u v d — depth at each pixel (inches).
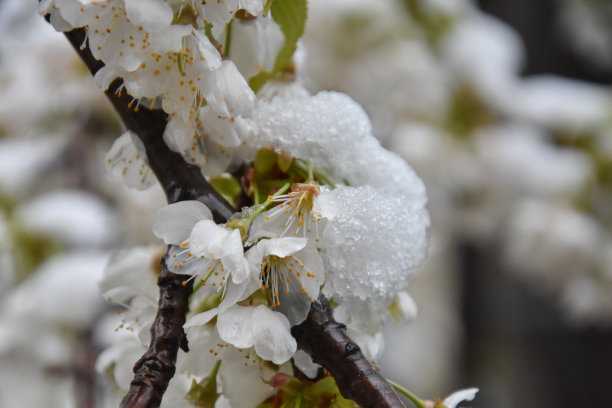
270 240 14.9
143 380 14.3
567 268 43.5
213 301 15.9
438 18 45.4
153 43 14.8
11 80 43.4
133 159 16.2
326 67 43.3
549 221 43.4
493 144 43.7
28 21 44.6
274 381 15.5
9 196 40.2
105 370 17.0
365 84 43.7
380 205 15.5
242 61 16.5
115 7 14.9
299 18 16.4
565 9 53.2
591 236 43.4
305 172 16.1
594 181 44.1
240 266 14.6
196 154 15.6
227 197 16.3
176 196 15.4
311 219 15.2
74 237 38.5
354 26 42.2
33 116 42.9
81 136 42.3
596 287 44.3
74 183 41.9
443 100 43.8
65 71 41.9
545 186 43.9
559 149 45.9
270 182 16.1
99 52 14.9
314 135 16.1
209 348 15.9
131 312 16.6
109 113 42.2
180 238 15.0
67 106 42.1
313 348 15.0
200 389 16.1
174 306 14.7
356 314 15.6
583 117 45.3
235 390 15.9
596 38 53.7
